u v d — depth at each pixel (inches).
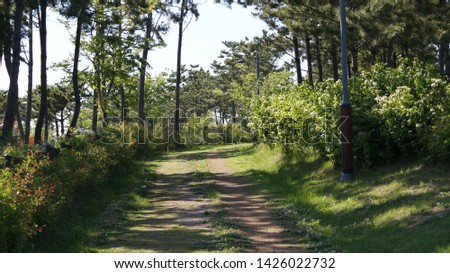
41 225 420.8
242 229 500.4
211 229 493.4
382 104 623.2
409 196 482.0
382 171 595.2
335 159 684.1
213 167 1059.3
